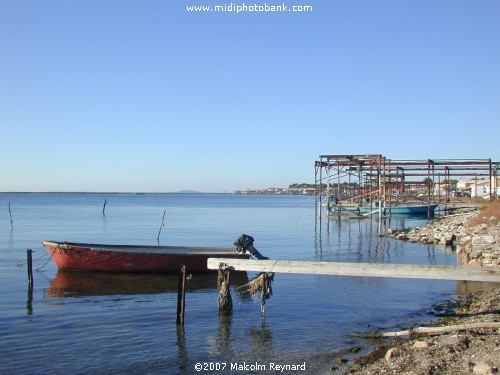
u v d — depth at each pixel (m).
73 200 182.62
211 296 17.36
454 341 10.40
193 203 160.38
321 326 13.40
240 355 11.20
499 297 15.23
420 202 70.56
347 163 54.66
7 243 35.12
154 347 11.76
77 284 19.48
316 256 28.73
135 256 20.98
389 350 10.38
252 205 143.12
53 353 11.30
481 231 25.95
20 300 16.66
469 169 52.31
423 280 19.66
